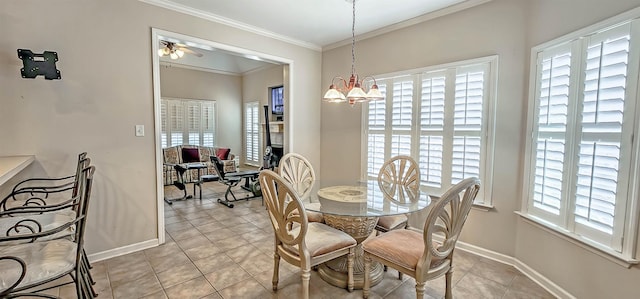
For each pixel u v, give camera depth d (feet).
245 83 26.18
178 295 7.02
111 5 8.62
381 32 12.03
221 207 14.70
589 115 6.23
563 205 6.89
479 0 9.06
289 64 13.73
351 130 13.64
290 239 6.28
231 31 11.42
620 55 5.59
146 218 9.62
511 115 8.57
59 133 8.03
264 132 24.48
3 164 6.14
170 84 22.90
